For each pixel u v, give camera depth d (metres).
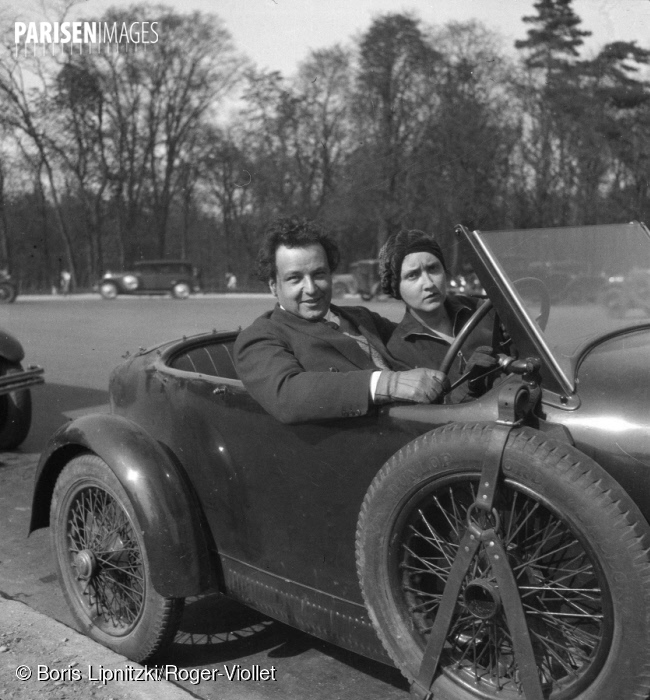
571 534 1.77
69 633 2.77
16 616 2.93
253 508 2.42
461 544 1.84
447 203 27.42
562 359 1.91
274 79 36.84
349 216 30.67
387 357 2.51
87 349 12.03
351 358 2.37
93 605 2.82
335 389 2.05
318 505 2.23
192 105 44.22
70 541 2.87
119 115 42.72
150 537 2.46
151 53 41.84
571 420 1.80
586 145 26.75
